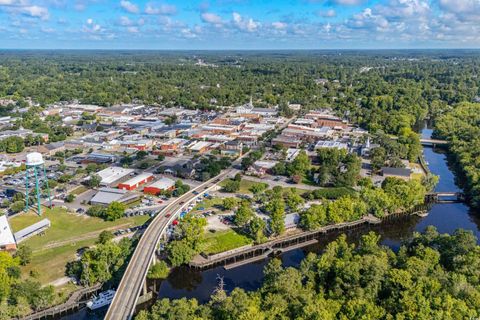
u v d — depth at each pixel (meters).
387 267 148.38
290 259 187.38
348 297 135.88
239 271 176.62
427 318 117.94
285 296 134.62
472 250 158.25
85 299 153.88
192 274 175.00
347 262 149.00
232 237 197.38
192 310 127.12
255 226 195.25
